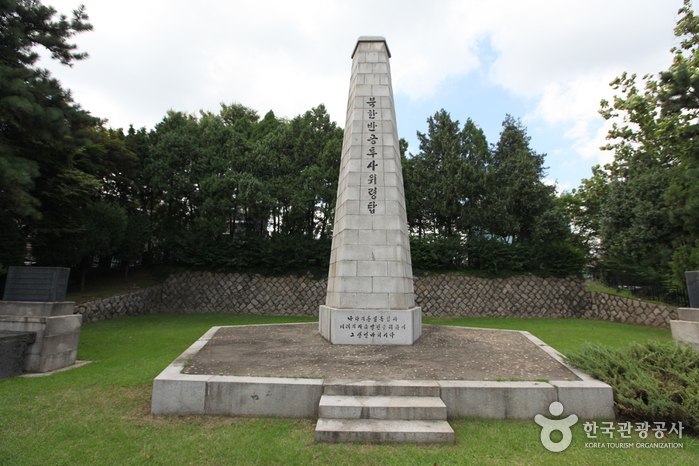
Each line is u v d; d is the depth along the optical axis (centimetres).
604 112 1653
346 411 429
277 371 522
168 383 466
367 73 852
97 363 719
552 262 1739
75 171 1245
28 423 428
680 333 665
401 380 486
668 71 971
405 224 841
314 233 1947
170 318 1475
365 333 702
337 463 354
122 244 1611
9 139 955
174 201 1858
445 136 1880
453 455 371
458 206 1847
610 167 1775
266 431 416
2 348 600
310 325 946
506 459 368
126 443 387
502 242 1781
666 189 1311
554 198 1906
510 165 1881
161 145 1736
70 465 344
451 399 460
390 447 385
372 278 737
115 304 1412
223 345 686
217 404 462
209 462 355
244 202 1630
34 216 873
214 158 1780
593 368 519
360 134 815
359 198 776
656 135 1459
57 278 697
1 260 1052
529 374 519
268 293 1720
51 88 897
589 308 1703
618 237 1435
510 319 1627
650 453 382
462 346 688
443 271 1797
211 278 1738
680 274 1172
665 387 453
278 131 1912
